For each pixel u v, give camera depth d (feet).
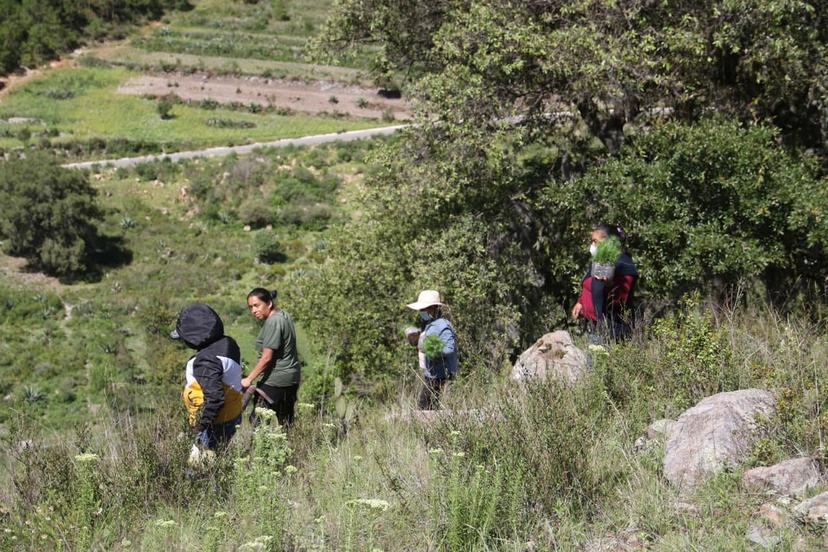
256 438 13.04
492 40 46.60
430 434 15.12
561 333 21.81
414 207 54.70
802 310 25.32
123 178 243.40
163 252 206.08
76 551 11.47
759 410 14.25
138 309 174.40
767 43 40.19
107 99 317.22
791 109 44.73
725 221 35.27
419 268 50.67
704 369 17.10
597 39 45.34
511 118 49.96
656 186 36.63
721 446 13.35
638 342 19.85
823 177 38.27
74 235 197.98
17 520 12.70
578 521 12.03
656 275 35.65
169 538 12.05
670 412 15.97
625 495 12.53
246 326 164.35
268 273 195.42
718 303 27.07
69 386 141.49
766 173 34.99
